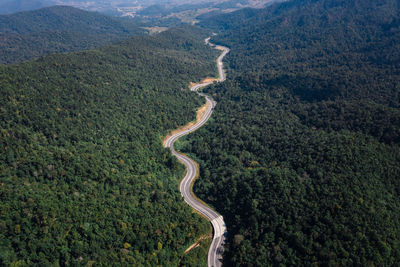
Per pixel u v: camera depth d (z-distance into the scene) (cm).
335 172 11662
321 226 9812
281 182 11750
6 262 7756
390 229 9462
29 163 10875
